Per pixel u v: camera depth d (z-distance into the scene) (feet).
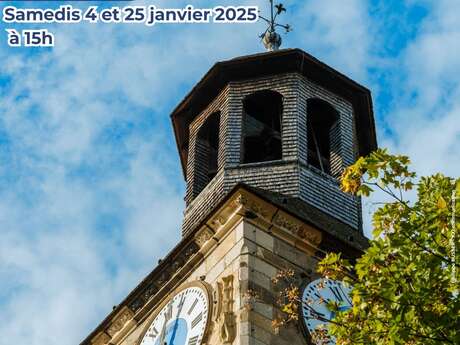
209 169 98.32
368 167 58.29
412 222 55.93
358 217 92.17
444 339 51.67
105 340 88.12
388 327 53.36
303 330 74.79
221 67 99.14
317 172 91.20
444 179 58.03
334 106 99.96
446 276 53.52
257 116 101.30
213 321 76.23
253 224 80.89
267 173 89.92
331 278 59.36
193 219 91.40
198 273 82.53
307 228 82.84
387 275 54.54
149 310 85.40
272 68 99.30
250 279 76.13
